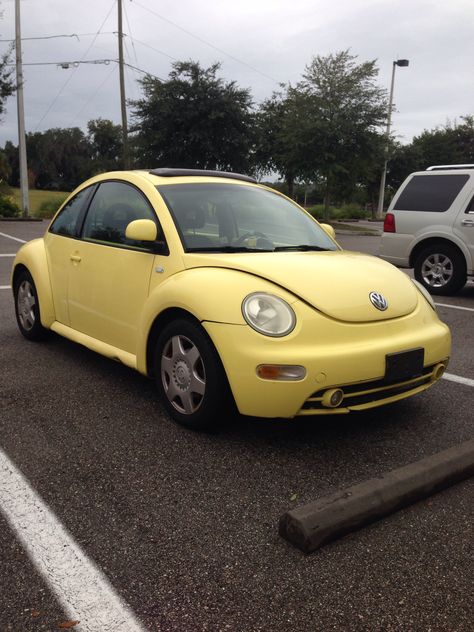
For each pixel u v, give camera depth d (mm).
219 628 1939
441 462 2846
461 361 5160
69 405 3867
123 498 2725
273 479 2922
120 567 2232
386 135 28359
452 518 2609
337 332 3092
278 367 2961
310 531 2322
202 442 3332
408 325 3400
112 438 3367
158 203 3881
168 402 3596
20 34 24062
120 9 30781
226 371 3096
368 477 2965
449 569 2262
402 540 2438
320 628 1951
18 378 4395
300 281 3227
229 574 2203
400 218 9078
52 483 2850
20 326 5531
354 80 27281
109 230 4250
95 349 4293
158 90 30734
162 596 2082
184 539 2416
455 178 8688
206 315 3158
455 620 2000
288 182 36000
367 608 2045
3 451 3182
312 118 27516
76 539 2400
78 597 2068
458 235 8516
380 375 3148
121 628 1931
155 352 3658
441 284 8828
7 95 24359
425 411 3893
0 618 1963
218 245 3762
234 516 2590
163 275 3611
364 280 3453
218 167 32656
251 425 3580
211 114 30312
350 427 3592
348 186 28781
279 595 2098
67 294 4652
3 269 10461
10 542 2375
